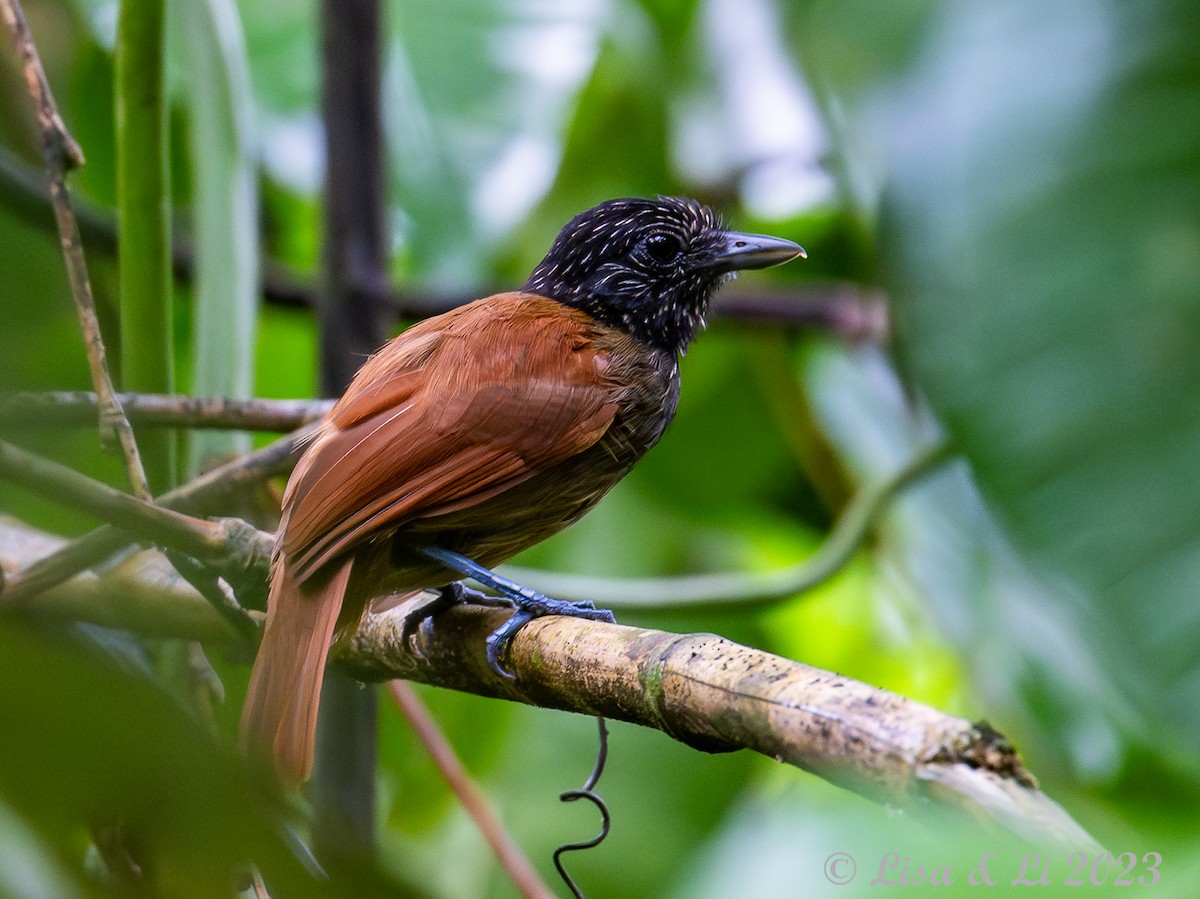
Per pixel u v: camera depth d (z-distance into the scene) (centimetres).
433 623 662
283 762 579
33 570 622
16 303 622
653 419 812
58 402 661
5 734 298
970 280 696
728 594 917
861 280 1167
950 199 708
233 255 778
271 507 817
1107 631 637
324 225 862
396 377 734
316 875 331
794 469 1209
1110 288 676
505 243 1071
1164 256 677
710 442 1202
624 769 1028
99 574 698
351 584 681
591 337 802
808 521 1224
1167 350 663
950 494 1100
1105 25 713
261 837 328
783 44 1073
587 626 563
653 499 1195
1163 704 610
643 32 1102
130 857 347
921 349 698
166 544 594
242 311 776
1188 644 614
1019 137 708
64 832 308
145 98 688
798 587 931
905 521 1114
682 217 884
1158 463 648
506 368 742
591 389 761
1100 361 669
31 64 611
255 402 739
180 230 1116
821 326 1100
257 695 602
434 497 702
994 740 375
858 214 1103
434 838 1012
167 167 706
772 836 542
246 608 693
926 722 386
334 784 801
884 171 891
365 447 693
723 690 461
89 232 882
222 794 322
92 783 305
